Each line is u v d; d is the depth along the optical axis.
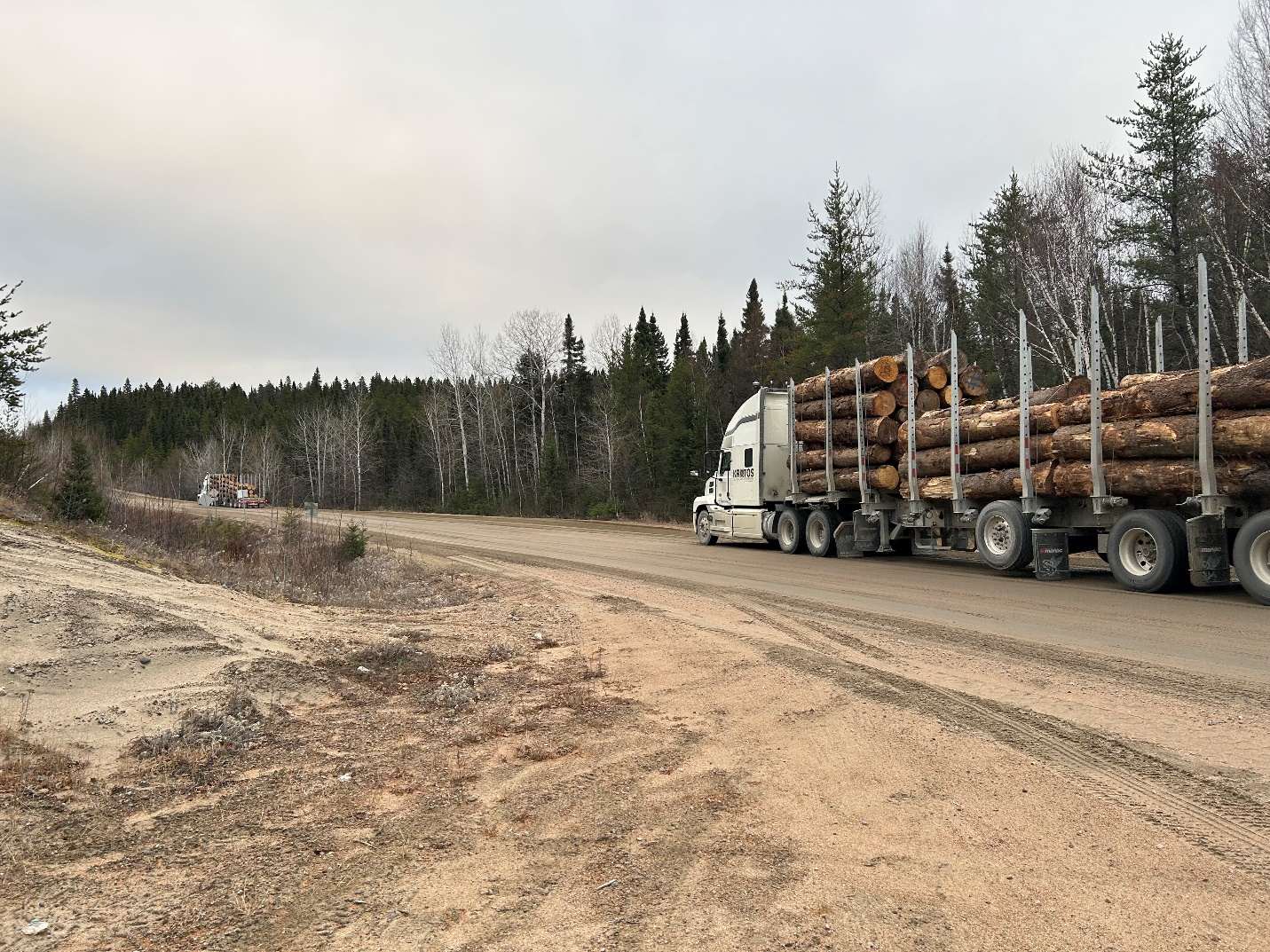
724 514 22.70
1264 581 10.02
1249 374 10.15
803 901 3.24
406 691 6.80
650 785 4.62
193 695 5.75
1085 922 3.03
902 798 4.32
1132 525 11.48
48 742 4.77
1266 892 3.20
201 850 3.75
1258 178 22.72
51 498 17.67
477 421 63.44
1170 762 4.67
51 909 3.16
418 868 3.60
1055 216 29.09
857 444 17.30
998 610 10.23
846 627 9.34
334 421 78.19
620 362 59.44
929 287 44.59
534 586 14.62
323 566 16.09
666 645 8.75
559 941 2.97
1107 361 26.81
